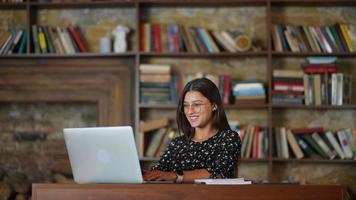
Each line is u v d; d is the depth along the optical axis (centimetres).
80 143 312
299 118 620
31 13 625
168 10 631
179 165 365
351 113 618
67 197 294
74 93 616
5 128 638
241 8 629
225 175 342
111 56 616
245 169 614
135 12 627
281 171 614
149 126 597
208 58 627
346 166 614
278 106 593
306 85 595
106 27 632
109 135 303
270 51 599
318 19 628
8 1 618
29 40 609
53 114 638
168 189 289
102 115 612
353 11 627
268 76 599
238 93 597
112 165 307
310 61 602
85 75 616
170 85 600
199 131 366
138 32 605
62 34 610
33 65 618
